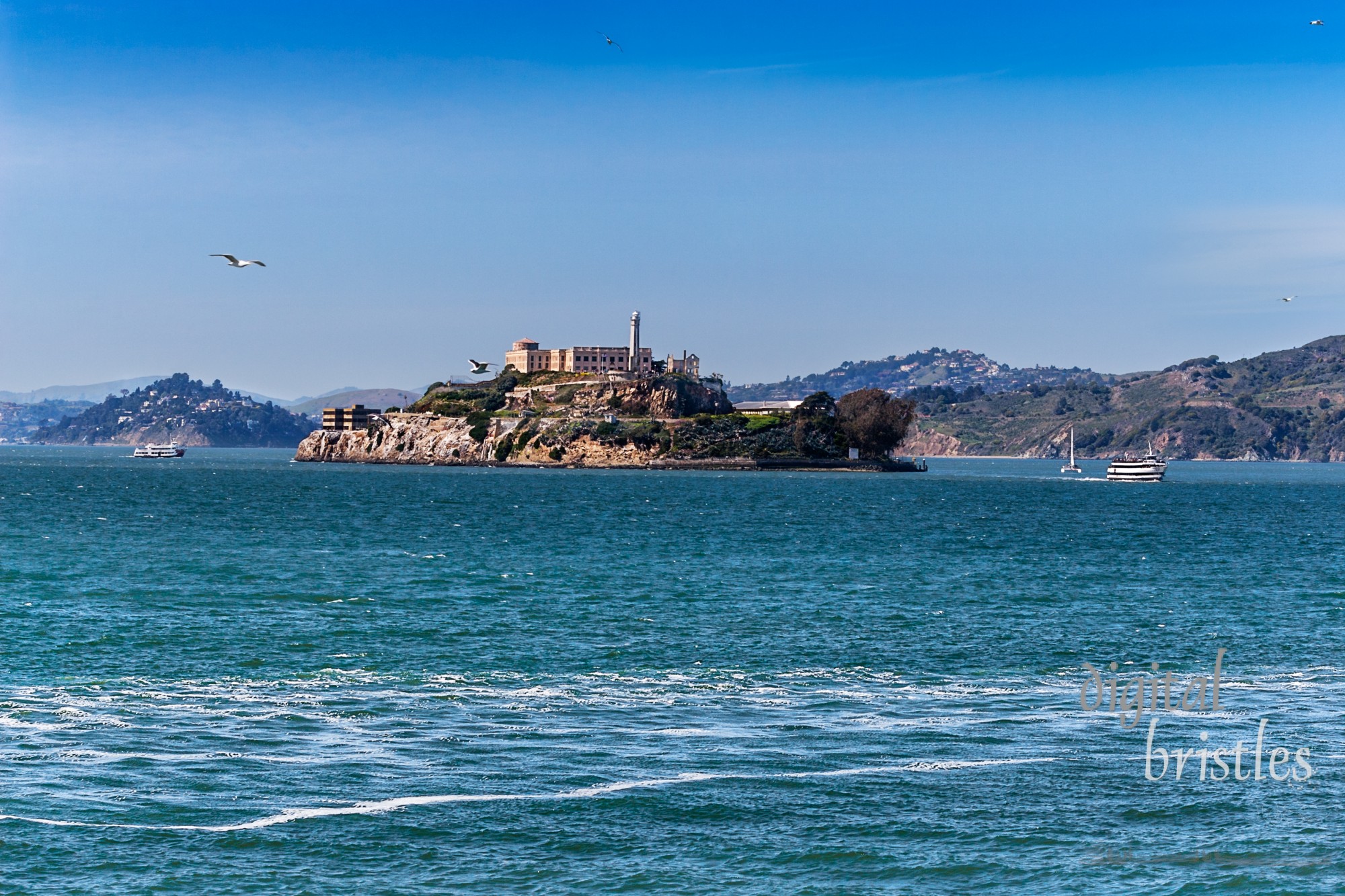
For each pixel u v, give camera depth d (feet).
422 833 231.91
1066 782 264.72
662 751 285.43
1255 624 462.19
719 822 239.09
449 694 341.82
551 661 387.96
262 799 249.34
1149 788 261.03
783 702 336.70
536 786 259.60
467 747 287.69
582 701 335.26
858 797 253.65
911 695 345.51
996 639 430.20
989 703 336.49
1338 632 446.60
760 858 222.28
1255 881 213.05
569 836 231.30
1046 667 385.29
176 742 288.10
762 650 408.46
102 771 264.31
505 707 327.67
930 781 264.72
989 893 208.54
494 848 225.76
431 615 471.62
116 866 214.90
